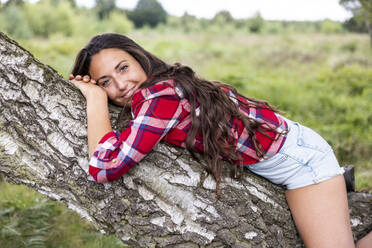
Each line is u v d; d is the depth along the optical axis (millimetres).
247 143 1793
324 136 4977
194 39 20891
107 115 1708
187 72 1823
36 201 3172
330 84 8914
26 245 2723
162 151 1699
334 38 19844
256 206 1781
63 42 11906
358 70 10008
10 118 1631
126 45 1891
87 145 1667
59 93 1677
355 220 1997
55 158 1644
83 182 1652
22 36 16250
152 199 1649
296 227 1895
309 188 1848
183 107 1684
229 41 20578
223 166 1792
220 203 1703
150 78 1798
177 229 1657
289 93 7676
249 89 7941
